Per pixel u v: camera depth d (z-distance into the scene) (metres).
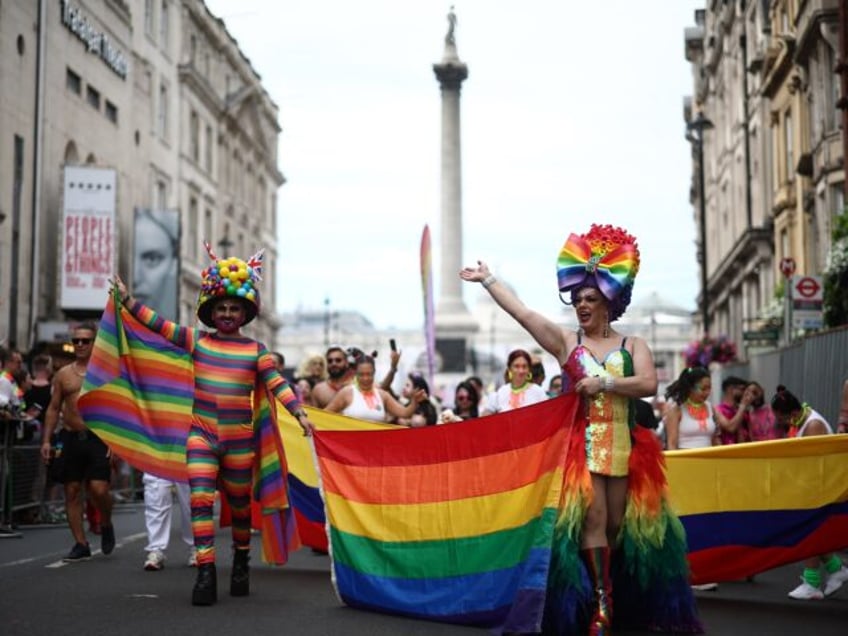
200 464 8.80
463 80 78.12
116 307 9.23
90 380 9.30
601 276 7.49
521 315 7.67
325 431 8.88
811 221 31.91
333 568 8.68
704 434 11.92
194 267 55.03
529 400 12.93
